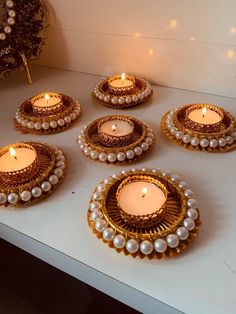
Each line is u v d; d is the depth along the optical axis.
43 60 0.40
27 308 0.30
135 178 0.22
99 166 0.25
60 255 0.19
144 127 0.26
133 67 0.35
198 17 0.29
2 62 0.34
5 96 0.35
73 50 0.37
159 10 0.30
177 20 0.30
